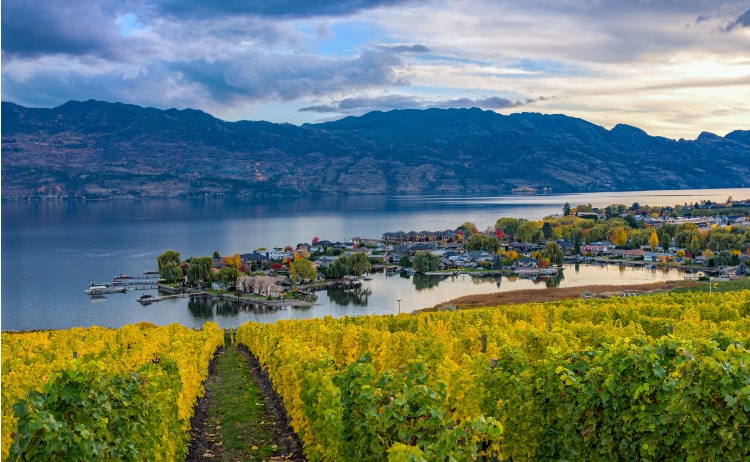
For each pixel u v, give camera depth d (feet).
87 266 563.89
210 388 110.52
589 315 144.25
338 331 114.62
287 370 80.38
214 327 175.73
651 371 43.65
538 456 50.26
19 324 328.70
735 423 39.55
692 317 122.72
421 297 394.73
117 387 48.65
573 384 46.85
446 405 53.11
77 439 38.78
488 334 103.81
